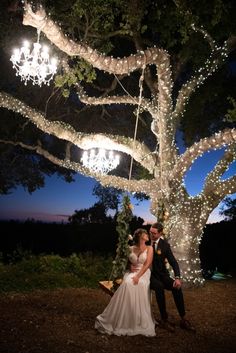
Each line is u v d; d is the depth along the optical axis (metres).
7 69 15.51
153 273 8.16
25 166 20.36
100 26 12.72
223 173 12.48
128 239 8.99
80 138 11.91
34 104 16.27
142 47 13.02
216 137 10.94
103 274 12.15
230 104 15.20
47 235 22.52
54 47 11.95
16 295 9.75
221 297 11.11
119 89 16.92
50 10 12.16
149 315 7.59
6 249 20.36
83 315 8.51
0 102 11.32
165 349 6.98
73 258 12.70
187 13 11.75
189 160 11.55
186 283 12.21
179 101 12.48
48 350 6.50
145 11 12.33
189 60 14.74
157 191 12.37
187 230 12.39
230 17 12.29
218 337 7.81
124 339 7.23
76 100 17.16
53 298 9.73
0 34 13.18
